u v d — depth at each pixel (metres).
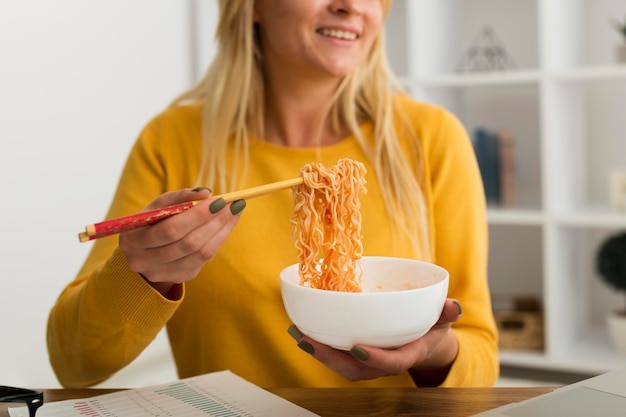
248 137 1.33
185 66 2.67
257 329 1.22
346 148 1.32
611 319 2.56
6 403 0.84
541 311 2.68
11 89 1.92
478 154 2.79
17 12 1.93
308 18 1.19
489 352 1.16
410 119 1.36
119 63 2.32
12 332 1.94
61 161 2.10
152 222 0.79
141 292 0.96
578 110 2.74
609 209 2.61
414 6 2.62
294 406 0.89
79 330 1.05
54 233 2.08
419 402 0.91
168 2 2.56
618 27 2.60
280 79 1.30
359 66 1.34
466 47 2.96
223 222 0.84
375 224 1.27
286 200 1.27
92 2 2.20
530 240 2.92
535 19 2.84
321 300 0.81
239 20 1.32
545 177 2.50
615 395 0.83
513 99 2.90
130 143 2.39
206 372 1.25
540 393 0.93
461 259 1.29
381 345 0.83
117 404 0.90
